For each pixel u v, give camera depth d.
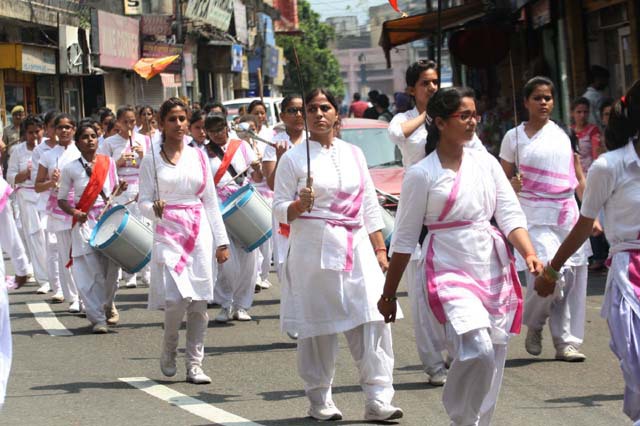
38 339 10.05
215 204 8.23
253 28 56.22
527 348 8.80
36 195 13.33
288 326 6.90
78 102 31.47
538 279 5.95
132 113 13.63
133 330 10.47
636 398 5.58
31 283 14.37
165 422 6.92
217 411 7.20
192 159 8.11
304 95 6.57
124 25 33.00
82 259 10.44
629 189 5.61
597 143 13.16
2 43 25.02
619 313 5.61
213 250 8.35
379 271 6.91
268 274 13.30
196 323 8.09
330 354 6.92
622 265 5.66
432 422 6.80
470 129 5.71
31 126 13.98
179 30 36.94
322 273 6.77
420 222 5.80
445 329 5.68
